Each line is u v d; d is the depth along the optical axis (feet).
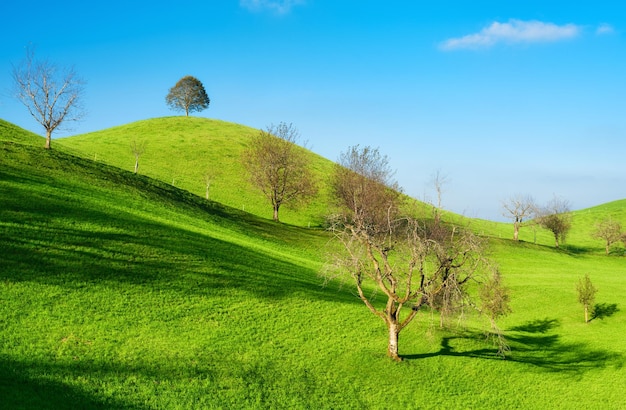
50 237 132.98
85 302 108.78
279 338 116.57
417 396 102.83
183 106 617.62
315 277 175.32
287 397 92.48
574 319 180.86
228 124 563.89
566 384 118.21
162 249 149.48
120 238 147.23
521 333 161.79
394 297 114.83
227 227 226.99
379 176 285.02
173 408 80.74
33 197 156.35
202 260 151.02
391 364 114.01
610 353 142.20
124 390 82.02
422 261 111.14
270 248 211.61
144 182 243.60
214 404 84.58
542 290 216.54
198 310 120.16
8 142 211.00
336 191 294.25
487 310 163.22
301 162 316.81
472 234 110.63
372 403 97.19
